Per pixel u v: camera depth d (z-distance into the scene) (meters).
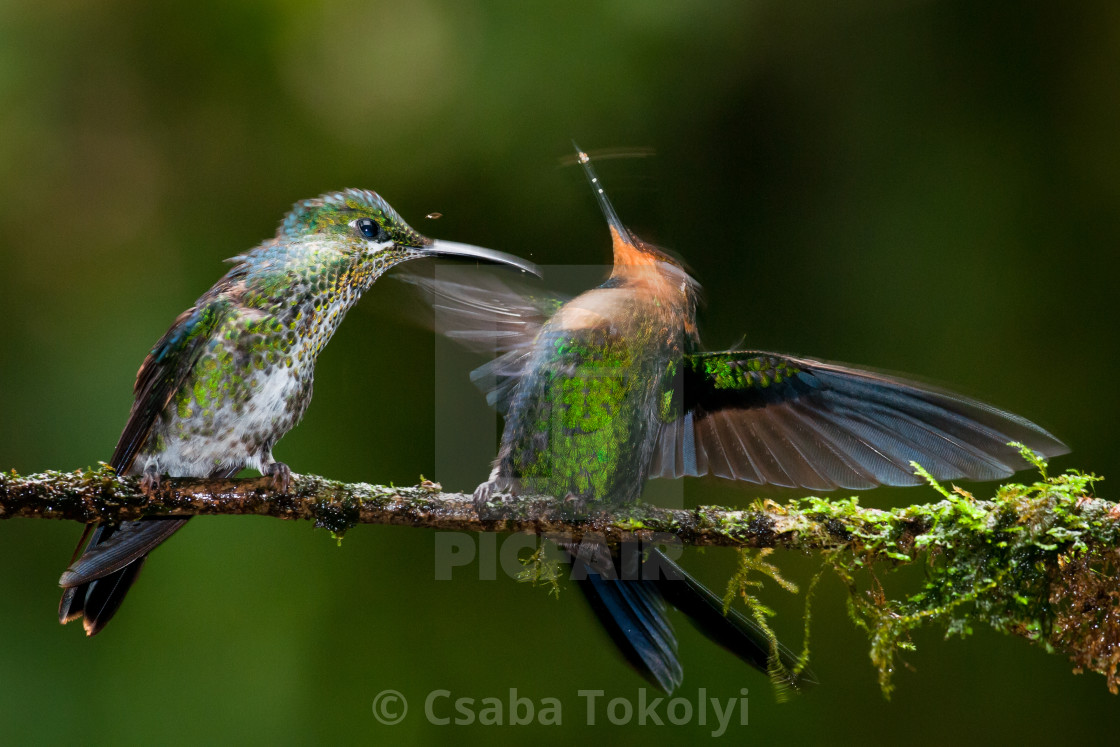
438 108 11.23
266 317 6.21
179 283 11.11
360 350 11.50
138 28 11.39
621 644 6.00
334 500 5.59
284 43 11.38
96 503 5.55
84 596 5.88
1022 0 11.95
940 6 11.97
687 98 11.44
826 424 6.27
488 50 11.27
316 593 10.66
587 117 11.26
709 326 11.51
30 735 9.90
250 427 6.12
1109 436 11.02
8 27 11.26
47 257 11.03
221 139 11.39
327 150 11.30
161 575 10.52
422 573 10.89
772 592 11.16
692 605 5.99
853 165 11.88
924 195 11.80
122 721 10.01
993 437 5.72
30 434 10.48
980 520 5.28
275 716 10.16
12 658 10.16
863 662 10.88
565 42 11.25
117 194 11.26
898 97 11.93
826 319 11.61
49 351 10.80
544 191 11.05
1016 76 11.90
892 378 6.18
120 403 10.65
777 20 11.56
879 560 5.46
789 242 11.73
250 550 10.71
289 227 6.75
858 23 11.87
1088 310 11.37
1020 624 5.18
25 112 11.22
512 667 10.61
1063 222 11.63
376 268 6.90
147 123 11.38
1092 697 10.59
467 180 11.15
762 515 5.57
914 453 5.99
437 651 10.62
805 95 11.86
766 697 10.80
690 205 11.61
